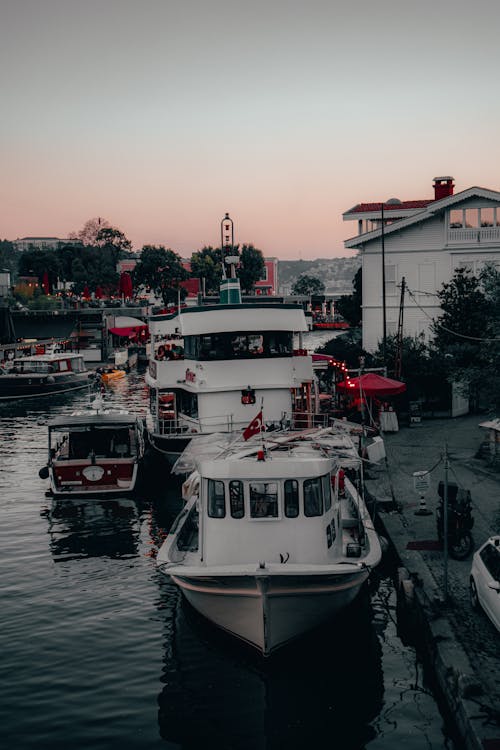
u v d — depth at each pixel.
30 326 82.25
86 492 24.67
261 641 13.16
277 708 12.00
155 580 17.64
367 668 13.23
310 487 14.30
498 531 15.97
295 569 12.81
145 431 31.69
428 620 12.98
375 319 45.44
